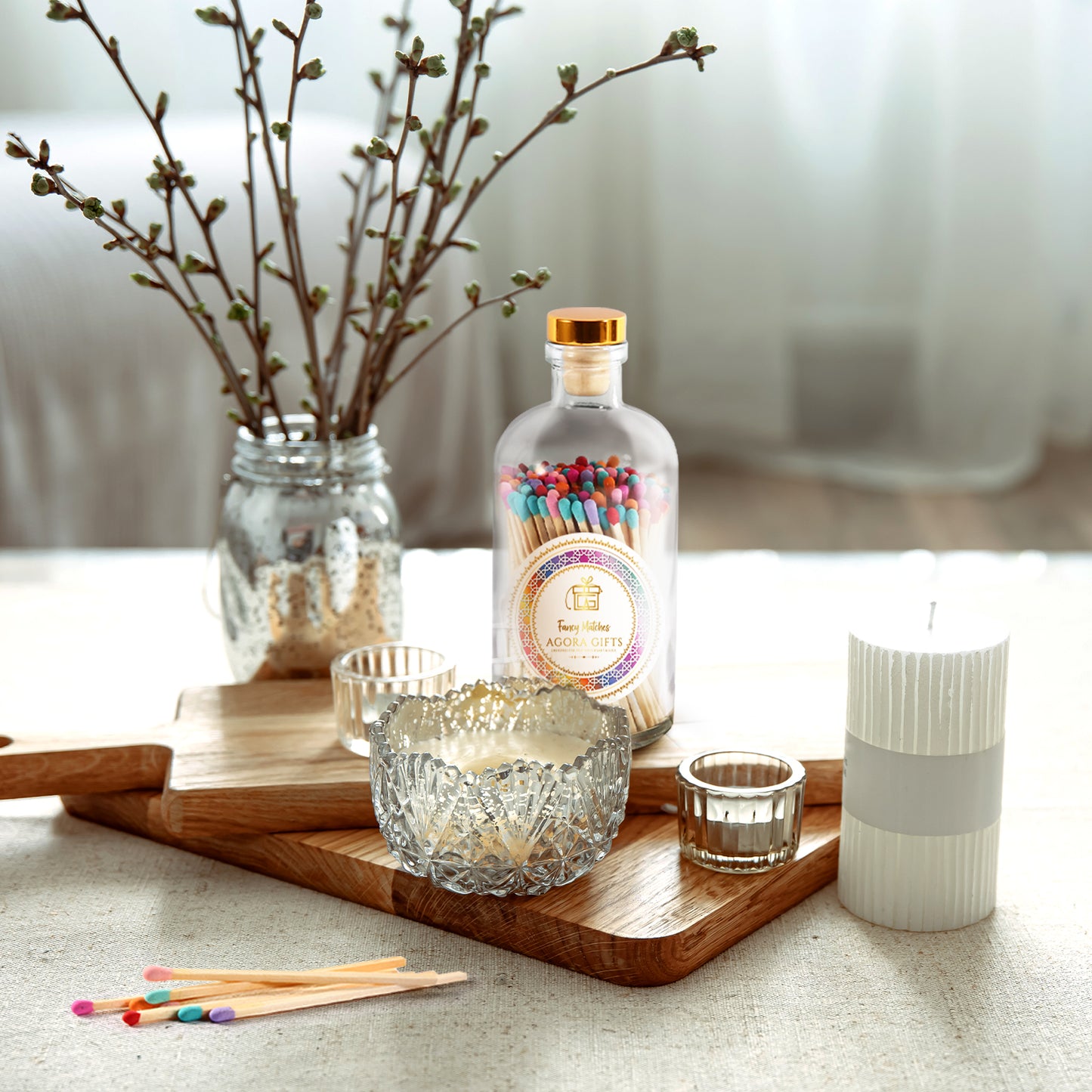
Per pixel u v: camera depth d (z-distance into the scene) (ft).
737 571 3.86
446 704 2.27
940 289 9.12
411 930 2.17
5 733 2.70
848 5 8.86
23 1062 1.82
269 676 2.87
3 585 3.71
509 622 2.51
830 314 9.59
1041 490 8.98
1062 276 9.56
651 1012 1.94
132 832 2.52
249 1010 1.92
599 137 9.05
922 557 3.93
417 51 2.25
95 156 5.57
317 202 5.91
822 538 8.09
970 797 2.11
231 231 5.63
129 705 2.94
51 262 5.24
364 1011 1.94
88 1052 1.84
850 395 9.75
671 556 2.55
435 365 6.85
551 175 8.95
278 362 2.71
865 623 2.19
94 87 8.66
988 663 2.07
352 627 2.84
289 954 2.09
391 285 2.69
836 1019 1.92
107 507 5.52
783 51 8.95
